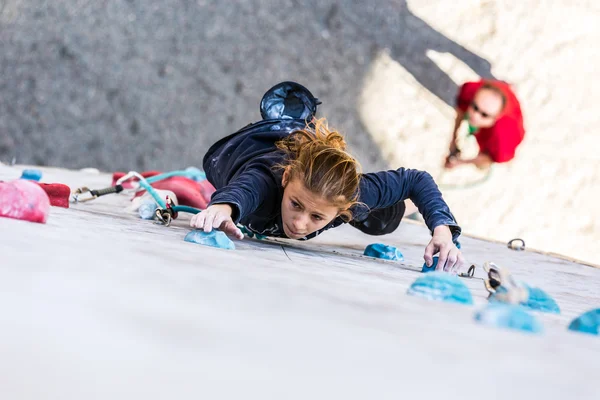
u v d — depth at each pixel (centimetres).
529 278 436
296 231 328
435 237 350
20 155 1150
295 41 1277
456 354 125
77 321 106
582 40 1359
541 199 1250
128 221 350
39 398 78
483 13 1360
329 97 1266
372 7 1333
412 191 379
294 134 354
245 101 1230
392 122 1281
